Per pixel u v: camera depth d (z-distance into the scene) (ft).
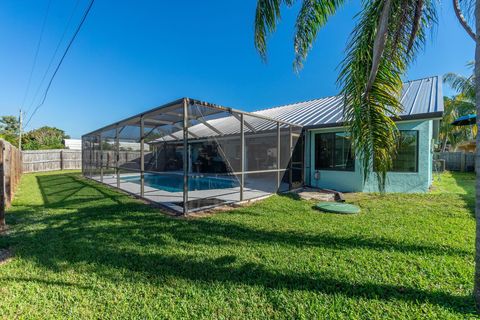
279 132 29.17
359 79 12.40
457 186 33.30
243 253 11.96
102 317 7.61
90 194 28.58
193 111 23.41
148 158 58.03
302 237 14.08
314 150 34.63
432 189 30.30
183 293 8.77
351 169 30.86
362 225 16.17
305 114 41.04
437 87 33.81
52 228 15.76
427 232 14.56
